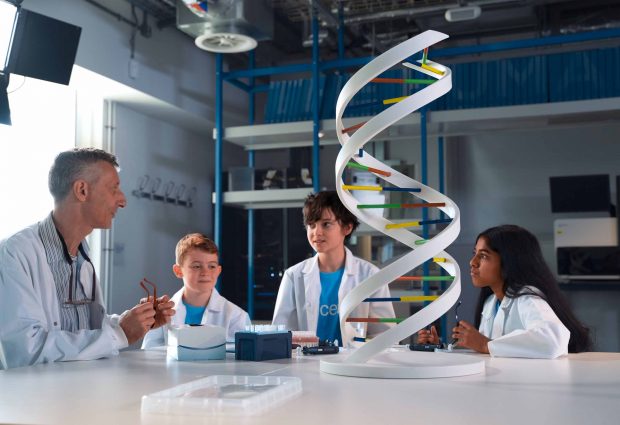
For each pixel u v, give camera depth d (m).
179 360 1.49
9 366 1.54
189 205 5.45
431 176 5.53
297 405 0.88
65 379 1.16
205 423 0.76
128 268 4.68
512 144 5.38
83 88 4.33
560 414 0.83
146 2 4.32
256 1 3.94
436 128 4.37
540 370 1.28
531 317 1.74
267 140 4.62
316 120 4.22
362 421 0.78
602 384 1.09
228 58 5.57
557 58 4.21
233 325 2.43
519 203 5.34
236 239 5.51
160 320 1.70
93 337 1.53
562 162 5.26
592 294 4.35
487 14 5.14
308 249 5.18
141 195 4.85
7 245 1.66
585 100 3.84
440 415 0.82
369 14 4.45
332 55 5.93
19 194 4.08
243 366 1.37
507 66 4.29
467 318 4.62
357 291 1.32
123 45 4.25
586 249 4.17
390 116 1.28
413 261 1.29
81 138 4.46
